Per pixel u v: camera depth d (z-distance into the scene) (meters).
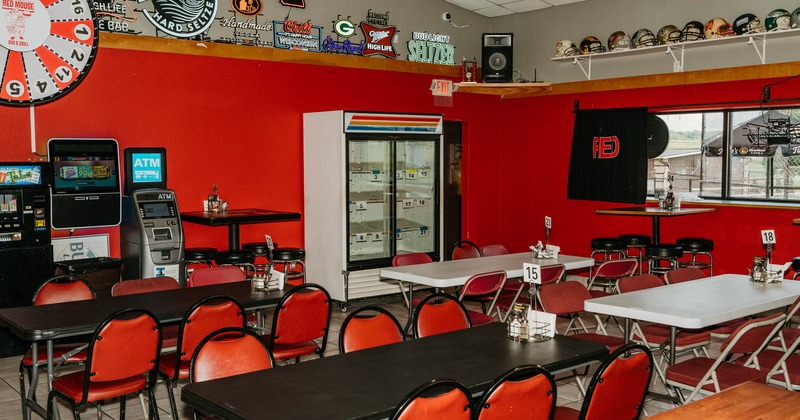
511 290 6.72
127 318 4.22
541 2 9.74
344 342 3.89
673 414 2.75
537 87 9.65
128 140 7.23
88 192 6.78
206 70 7.73
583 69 9.37
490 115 10.57
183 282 7.04
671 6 8.76
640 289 5.34
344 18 8.88
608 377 3.16
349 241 8.05
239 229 7.70
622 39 8.99
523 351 3.59
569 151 9.89
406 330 5.80
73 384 4.00
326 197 8.19
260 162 8.21
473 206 10.44
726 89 8.40
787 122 8.11
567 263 6.43
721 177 8.67
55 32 6.71
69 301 4.90
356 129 7.96
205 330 4.30
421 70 9.66
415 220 8.87
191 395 2.92
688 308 4.36
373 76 9.16
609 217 9.51
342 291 8.01
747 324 3.88
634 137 9.07
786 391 3.02
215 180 7.86
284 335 4.60
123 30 7.17
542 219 10.27
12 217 6.13
